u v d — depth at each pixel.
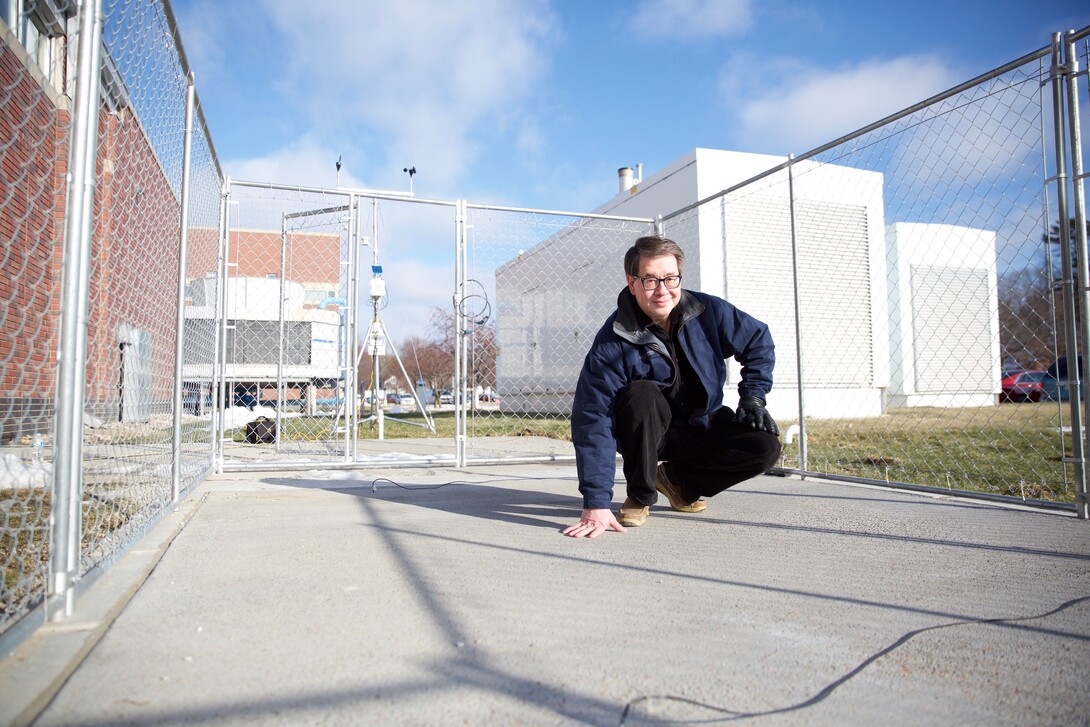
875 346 8.21
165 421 3.42
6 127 1.78
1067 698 1.09
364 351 7.02
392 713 1.04
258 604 1.58
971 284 4.75
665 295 2.31
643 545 2.18
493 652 1.29
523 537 2.31
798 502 3.01
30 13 1.86
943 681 1.16
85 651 1.29
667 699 1.09
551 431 7.32
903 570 1.86
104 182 2.58
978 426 5.78
